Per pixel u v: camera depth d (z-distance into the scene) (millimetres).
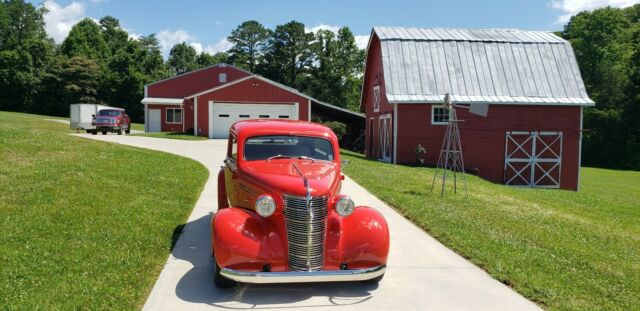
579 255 7316
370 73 28531
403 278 6141
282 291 5625
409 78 23734
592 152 56281
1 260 5828
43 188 9461
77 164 12578
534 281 5996
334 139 6672
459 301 5445
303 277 5145
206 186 12273
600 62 67688
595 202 15633
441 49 24797
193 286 5660
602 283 6113
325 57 87188
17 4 104500
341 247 5574
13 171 10812
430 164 23344
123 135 31359
